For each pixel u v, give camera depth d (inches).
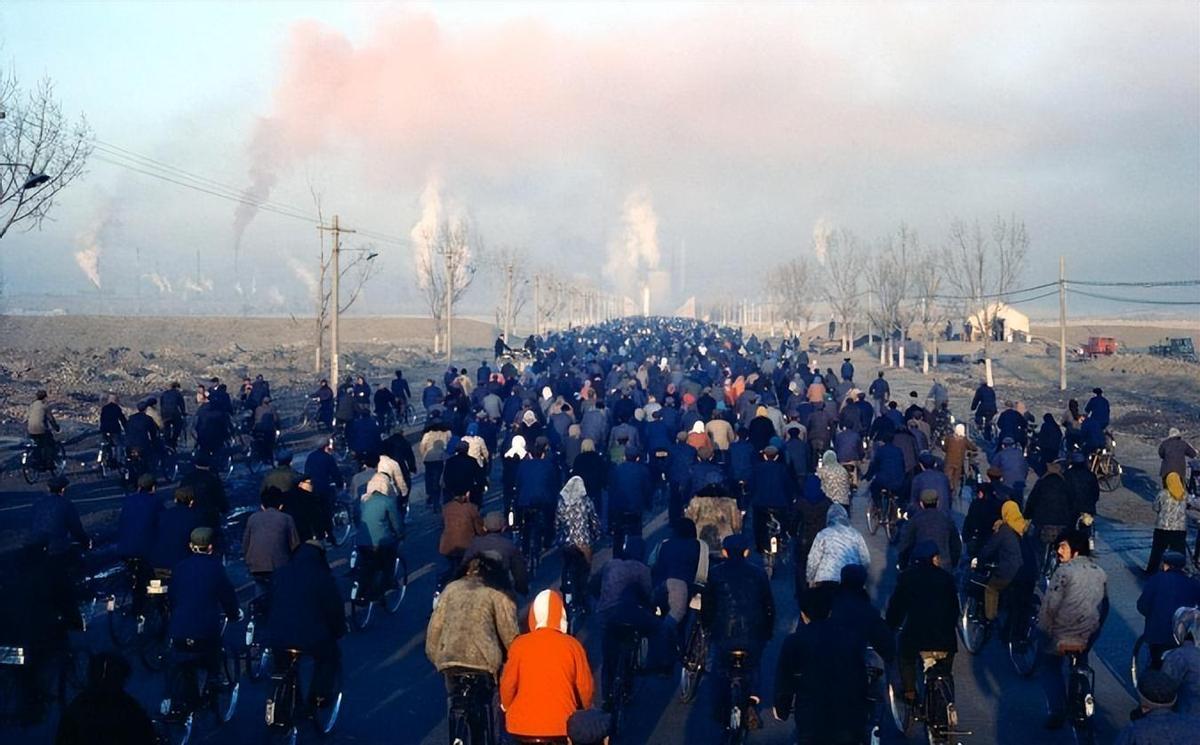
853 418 995.3
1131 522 855.7
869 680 333.1
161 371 1989.4
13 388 1539.1
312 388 1929.1
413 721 394.9
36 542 361.4
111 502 852.0
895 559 691.4
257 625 442.0
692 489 625.9
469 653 309.1
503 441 1050.1
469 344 4018.2
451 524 485.1
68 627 367.6
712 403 1074.1
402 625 535.5
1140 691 239.6
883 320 3048.7
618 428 799.1
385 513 518.9
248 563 440.1
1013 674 462.6
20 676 351.3
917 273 3282.5
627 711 413.1
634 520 590.9
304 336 3878.0
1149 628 402.9
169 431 999.0
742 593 356.2
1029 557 456.8
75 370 1809.8
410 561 689.0
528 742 268.2
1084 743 356.8
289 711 342.3
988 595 467.2
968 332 3678.6
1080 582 363.6
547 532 616.1
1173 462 735.7
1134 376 2331.4
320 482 662.5
